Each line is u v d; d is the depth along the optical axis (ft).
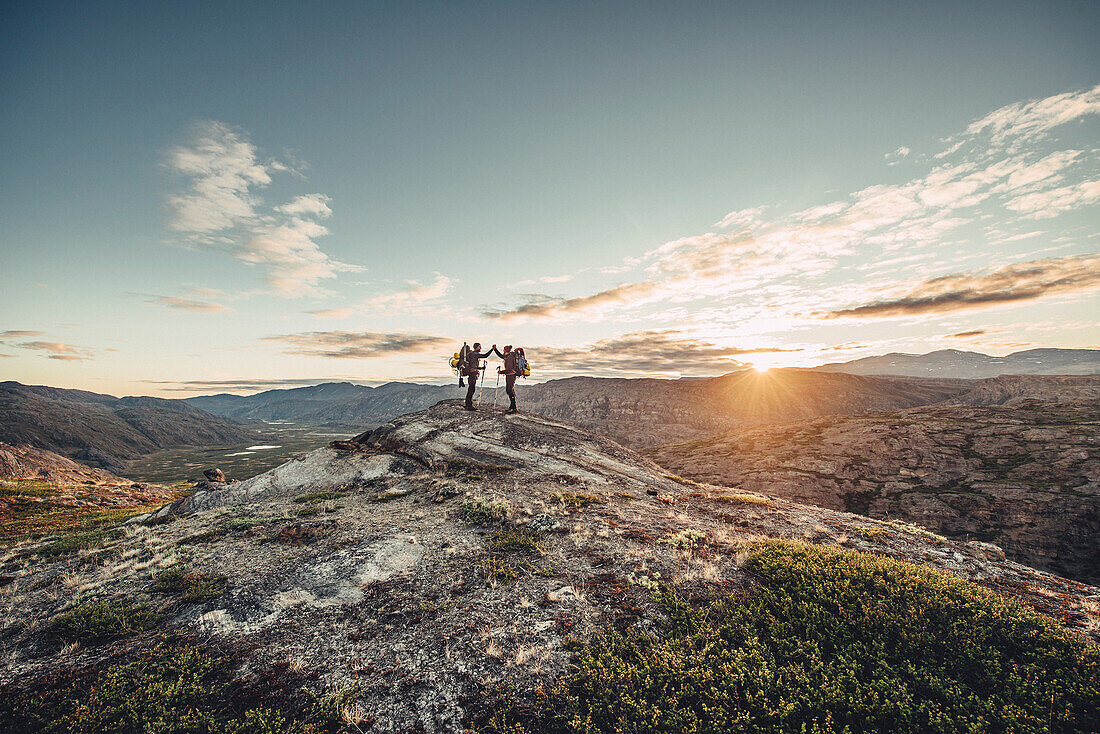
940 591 26.78
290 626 27.50
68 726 19.15
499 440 76.28
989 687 20.52
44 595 33.17
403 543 40.37
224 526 48.03
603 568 34.06
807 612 26.68
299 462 73.87
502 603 29.53
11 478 193.57
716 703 20.56
